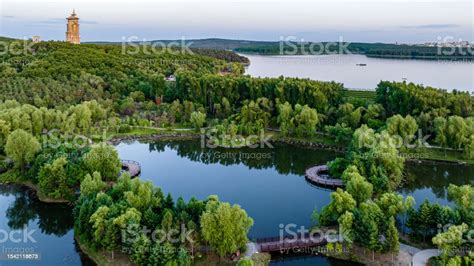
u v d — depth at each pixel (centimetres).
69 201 9556
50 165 9662
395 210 7738
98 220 7206
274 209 9638
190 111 16700
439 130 12519
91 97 17712
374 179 9656
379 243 7150
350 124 14675
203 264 7094
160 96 19175
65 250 7925
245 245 7444
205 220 6931
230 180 11656
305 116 14575
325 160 13238
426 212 7588
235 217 7094
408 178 11356
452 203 9819
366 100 16212
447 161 12231
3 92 17175
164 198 8194
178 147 14812
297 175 12038
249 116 15450
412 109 14688
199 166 12875
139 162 13112
